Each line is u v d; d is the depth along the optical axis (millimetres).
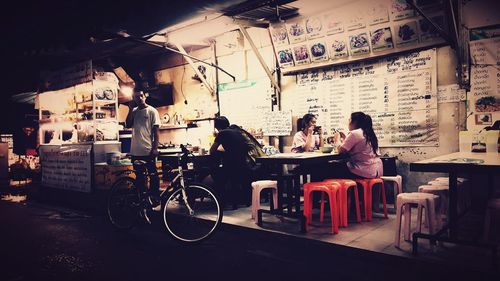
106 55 9320
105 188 8680
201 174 7684
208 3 5379
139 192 6559
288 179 6141
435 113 6836
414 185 7156
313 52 8086
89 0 5832
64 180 10000
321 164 6738
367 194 5961
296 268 4383
